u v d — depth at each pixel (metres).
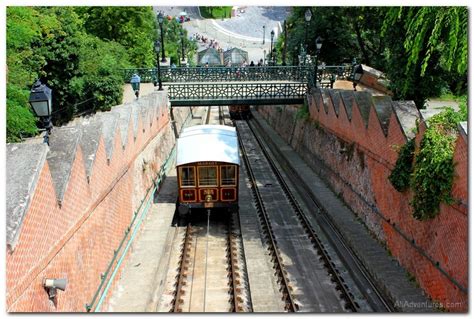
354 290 11.24
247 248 13.75
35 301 6.63
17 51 16.42
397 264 11.45
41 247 6.88
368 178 14.02
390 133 12.10
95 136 10.05
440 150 9.31
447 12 10.91
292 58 36.78
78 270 8.45
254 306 10.54
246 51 82.50
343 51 34.53
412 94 15.46
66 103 21.53
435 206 9.37
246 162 25.73
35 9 19.55
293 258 13.12
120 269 11.24
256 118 41.12
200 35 99.44
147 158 16.30
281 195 19.39
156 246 12.98
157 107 19.61
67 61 20.06
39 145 7.32
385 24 14.23
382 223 12.65
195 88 24.41
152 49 37.81
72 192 8.23
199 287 11.78
